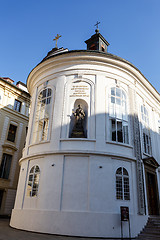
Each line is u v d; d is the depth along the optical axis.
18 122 26.34
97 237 11.02
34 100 16.52
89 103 14.24
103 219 11.45
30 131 15.52
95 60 15.16
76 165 12.60
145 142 16.81
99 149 13.00
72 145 13.15
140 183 13.82
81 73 14.88
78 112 14.23
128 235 11.71
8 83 25.69
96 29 19.50
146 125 17.66
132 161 13.98
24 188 13.73
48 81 15.87
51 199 12.13
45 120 14.86
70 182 12.28
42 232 11.52
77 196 11.95
